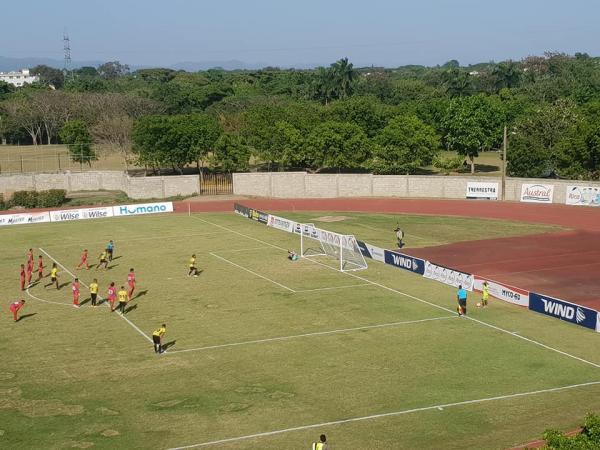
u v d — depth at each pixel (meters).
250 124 131.12
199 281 57.22
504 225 81.38
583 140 96.62
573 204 90.50
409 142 107.94
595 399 33.44
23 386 35.84
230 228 81.62
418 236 75.62
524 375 36.75
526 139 106.25
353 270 60.72
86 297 53.19
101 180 112.94
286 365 38.50
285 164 114.00
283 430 30.52
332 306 49.78
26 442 29.47
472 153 121.88
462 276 54.59
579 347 41.12
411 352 40.38
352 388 35.19
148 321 46.91
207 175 108.94
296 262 63.81
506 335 43.34
